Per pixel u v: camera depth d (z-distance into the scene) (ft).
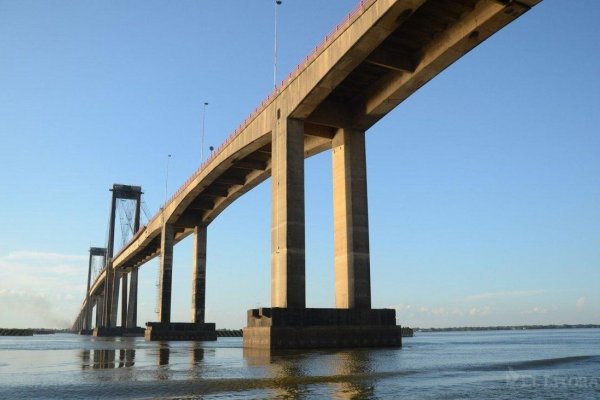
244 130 189.26
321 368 81.92
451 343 246.06
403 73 146.00
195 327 282.15
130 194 495.41
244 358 108.37
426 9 124.26
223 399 51.34
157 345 210.18
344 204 160.25
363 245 156.15
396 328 149.79
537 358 111.86
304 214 152.05
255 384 62.64
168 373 76.84
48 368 89.51
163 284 284.61
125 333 470.39
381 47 139.54
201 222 296.30
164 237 290.56
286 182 151.94
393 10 116.88
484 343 244.42
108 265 478.59
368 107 159.63
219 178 243.60
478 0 120.57
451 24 129.08
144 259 436.76
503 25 120.57
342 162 164.55
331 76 139.54
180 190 265.95
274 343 134.31
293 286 144.46
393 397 52.21
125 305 488.44
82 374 77.05
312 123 163.43
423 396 53.16
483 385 62.44
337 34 135.03
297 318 138.31
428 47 136.56
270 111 169.17
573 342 255.91
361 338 144.36
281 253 148.36
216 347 183.21
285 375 71.61
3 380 69.26
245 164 222.28
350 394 54.19
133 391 57.77
